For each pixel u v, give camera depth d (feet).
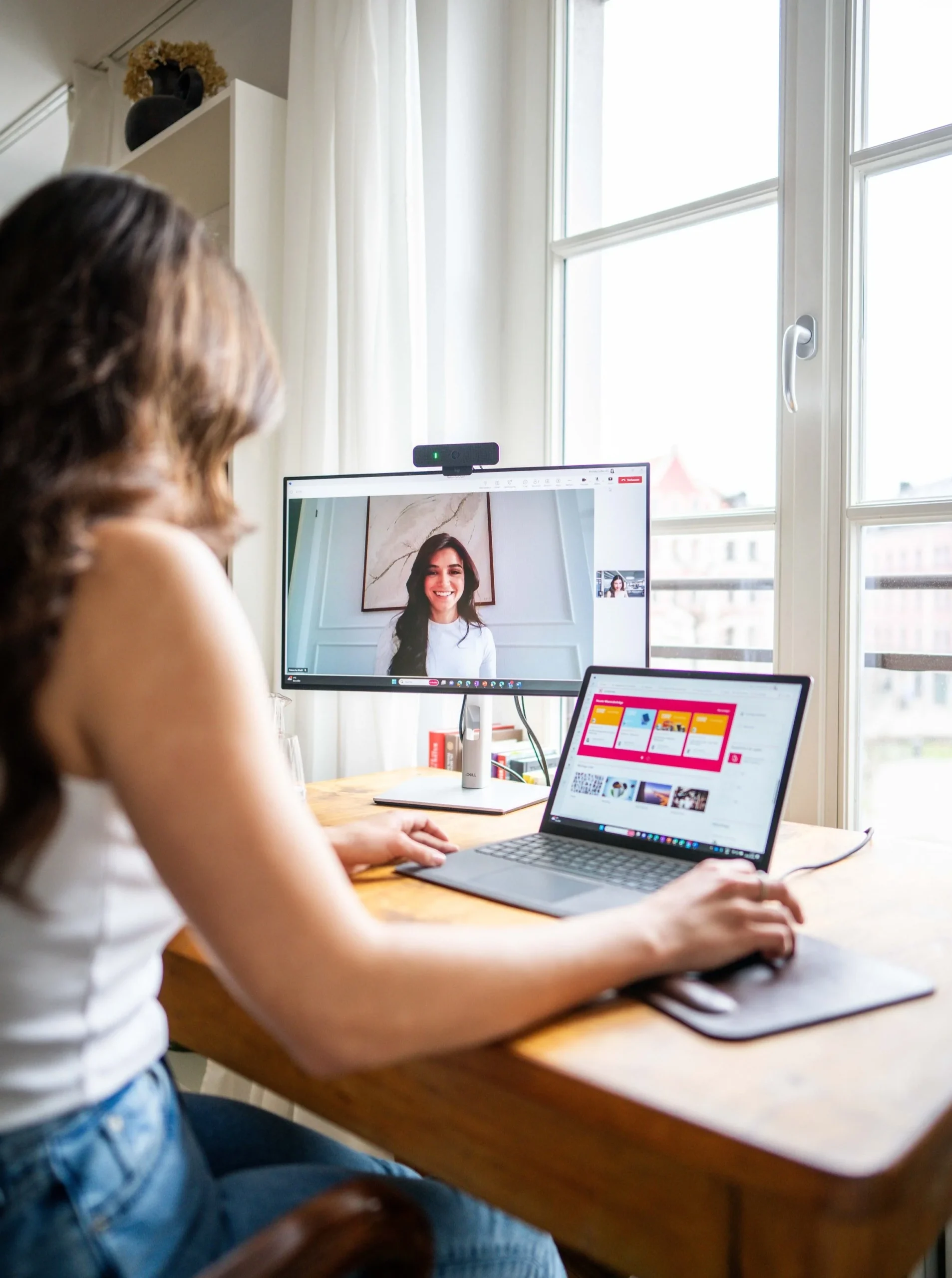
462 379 5.93
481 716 4.54
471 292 5.98
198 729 1.60
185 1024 2.81
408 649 4.51
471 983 1.80
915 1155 1.60
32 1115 1.72
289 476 5.17
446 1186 2.41
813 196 4.74
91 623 1.61
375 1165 2.65
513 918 2.75
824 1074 1.86
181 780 1.58
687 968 2.20
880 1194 1.52
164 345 1.85
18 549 1.58
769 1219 1.64
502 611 4.39
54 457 1.67
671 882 2.79
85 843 1.72
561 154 5.97
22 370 1.70
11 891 1.65
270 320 6.09
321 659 4.64
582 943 2.03
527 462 6.08
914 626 4.51
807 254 4.75
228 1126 2.69
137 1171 1.82
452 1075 2.12
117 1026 1.88
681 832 3.23
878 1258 1.61
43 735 1.62
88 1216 1.71
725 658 5.22
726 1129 1.65
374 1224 1.64
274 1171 2.30
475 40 5.96
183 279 1.92
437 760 5.47
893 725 4.61
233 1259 1.50
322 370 5.67
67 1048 1.78
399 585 4.53
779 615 4.86
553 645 4.31
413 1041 1.73
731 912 2.31
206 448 2.02
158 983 2.14
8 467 1.64
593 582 4.26
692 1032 2.05
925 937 2.68
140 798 1.60
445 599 4.47
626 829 3.40
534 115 6.02
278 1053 2.55
